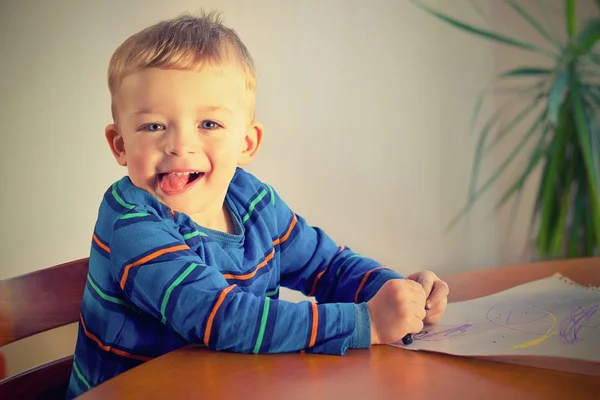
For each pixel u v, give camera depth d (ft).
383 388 1.54
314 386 1.56
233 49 2.37
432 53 5.44
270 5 5.12
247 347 1.82
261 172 5.20
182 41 2.23
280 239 2.72
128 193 2.21
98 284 2.19
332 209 5.36
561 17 5.78
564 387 1.53
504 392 1.50
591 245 5.24
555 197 5.40
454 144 5.57
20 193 4.82
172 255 1.98
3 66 4.75
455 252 5.67
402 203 5.50
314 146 5.28
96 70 4.77
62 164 4.81
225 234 2.44
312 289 2.75
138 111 2.18
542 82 5.44
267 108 5.17
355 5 5.26
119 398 1.49
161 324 2.23
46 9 4.75
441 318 2.17
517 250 5.89
